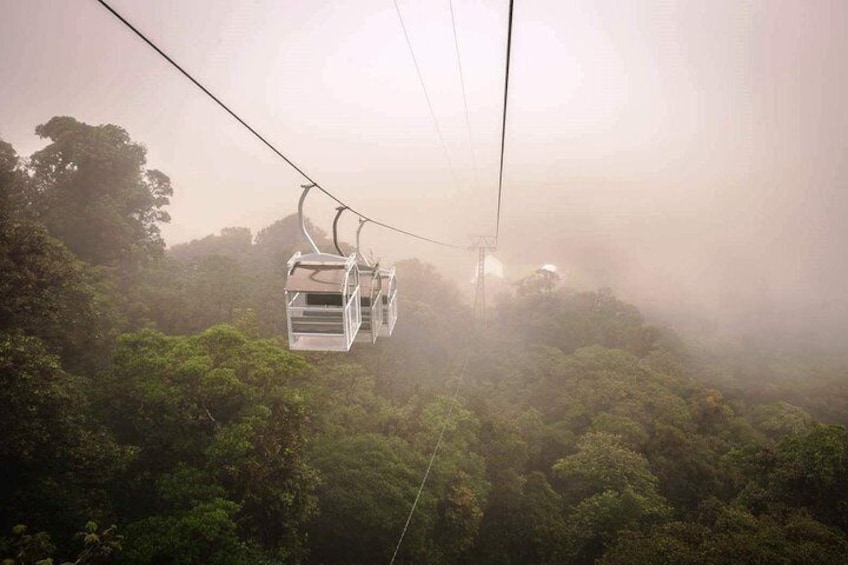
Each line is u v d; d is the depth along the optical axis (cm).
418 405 3062
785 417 4056
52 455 1360
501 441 2998
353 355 3312
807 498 2295
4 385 1274
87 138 3139
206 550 1269
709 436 3584
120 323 2427
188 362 1608
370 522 1834
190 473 1467
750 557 1723
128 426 1686
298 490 1644
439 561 2105
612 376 4444
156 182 3656
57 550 1280
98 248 3045
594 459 2895
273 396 1661
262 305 3350
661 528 2034
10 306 1575
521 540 2417
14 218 1795
